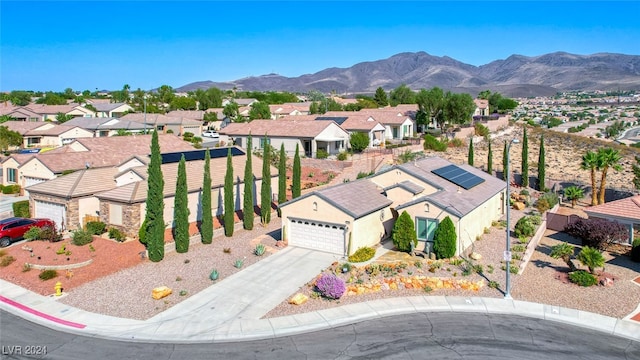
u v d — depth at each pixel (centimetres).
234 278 2811
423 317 2309
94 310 2389
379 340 2083
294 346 2036
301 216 3356
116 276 2833
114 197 3625
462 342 2064
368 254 3108
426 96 8656
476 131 8888
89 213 3888
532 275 2842
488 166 5856
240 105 14112
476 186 3972
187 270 2947
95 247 3331
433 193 3481
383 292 2589
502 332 2159
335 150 6838
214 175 4341
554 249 3173
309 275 2847
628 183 5619
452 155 7212
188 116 10875
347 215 3155
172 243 3306
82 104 13112
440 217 3173
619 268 2992
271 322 2258
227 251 3288
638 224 3516
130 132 8056
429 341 2072
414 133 8650
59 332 2172
